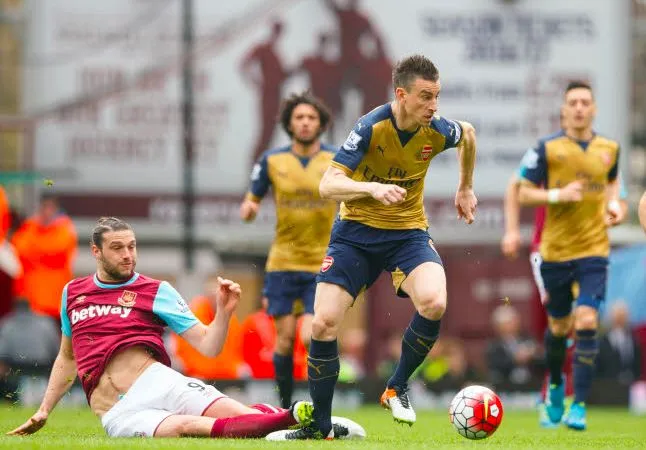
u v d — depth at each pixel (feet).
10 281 161.89
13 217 178.60
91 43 206.28
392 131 69.36
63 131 205.16
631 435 89.81
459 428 73.15
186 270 201.67
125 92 205.87
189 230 201.98
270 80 205.98
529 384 158.10
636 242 201.16
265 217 204.85
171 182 205.87
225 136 206.39
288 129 102.58
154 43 206.80
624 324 161.17
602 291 99.55
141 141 205.67
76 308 71.61
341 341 202.18
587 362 98.22
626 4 210.79
